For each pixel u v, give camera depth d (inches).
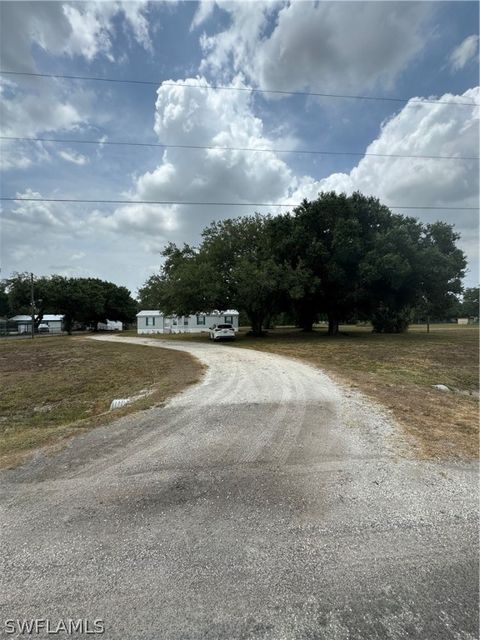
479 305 2691.9
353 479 134.3
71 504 117.3
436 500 118.7
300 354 605.6
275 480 134.0
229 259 1087.6
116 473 140.9
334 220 995.9
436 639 66.8
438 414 226.4
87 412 292.4
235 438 181.2
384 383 333.4
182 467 146.3
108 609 75.0
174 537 99.2
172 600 77.0
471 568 86.3
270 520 107.3
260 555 91.4
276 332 1371.8
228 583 81.7
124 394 334.0
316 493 123.8
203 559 89.9
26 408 310.0
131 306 2625.5
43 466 148.5
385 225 1011.9
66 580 83.0
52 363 566.9
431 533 100.6
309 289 946.1
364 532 101.0
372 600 76.5
